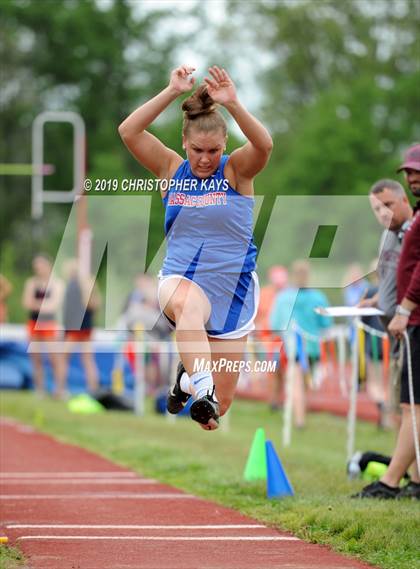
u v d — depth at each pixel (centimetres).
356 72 11112
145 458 2506
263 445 2139
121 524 1672
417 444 1744
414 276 1758
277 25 11400
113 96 12019
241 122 1376
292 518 1661
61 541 1526
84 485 2114
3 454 2616
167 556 1427
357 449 2741
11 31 11900
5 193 11812
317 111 9512
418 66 10644
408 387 1778
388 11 11069
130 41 12150
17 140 12006
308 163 9206
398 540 1459
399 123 9862
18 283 6944
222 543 1520
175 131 9062
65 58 11938
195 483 2109
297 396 3297
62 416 3525
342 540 1506
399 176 9156
